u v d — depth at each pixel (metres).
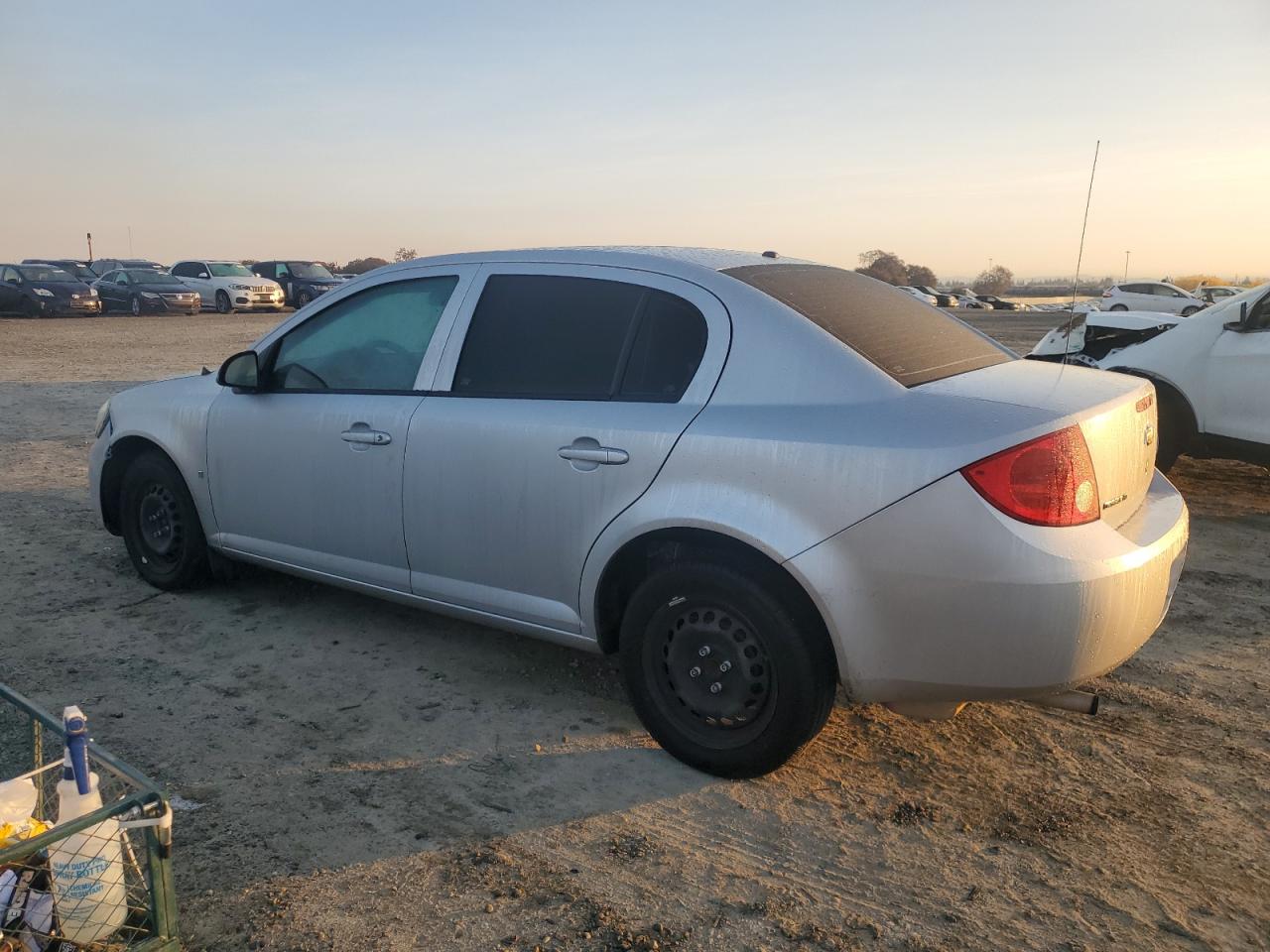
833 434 2.93
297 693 3.90
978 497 2.73
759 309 3.23
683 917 2.61
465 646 4.39
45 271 28.80
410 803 3.13
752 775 3.24
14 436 9.61
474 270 3.92
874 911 2.64
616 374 3.44
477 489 3.65
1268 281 6.93
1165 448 7.23
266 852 2.86
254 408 4.41
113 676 4.02
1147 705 3.87
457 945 2.49
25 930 2.20
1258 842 2.97
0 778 3.17
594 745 3.52
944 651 2.82
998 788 3.26
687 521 3.10
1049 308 58.47
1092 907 2.67
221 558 4.88
